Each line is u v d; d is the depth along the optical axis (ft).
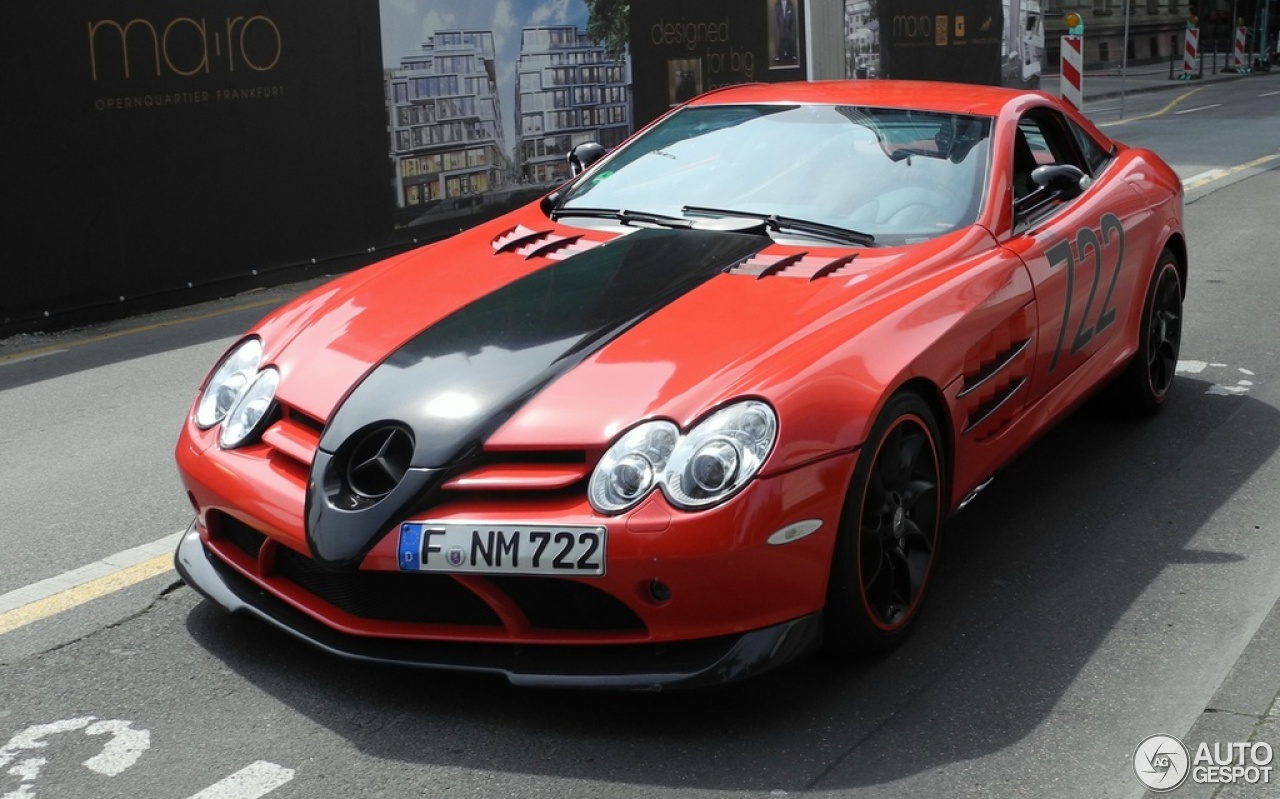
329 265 30.45
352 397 10.19
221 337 24.11
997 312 11.89
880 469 10.32
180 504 14.75
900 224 12.56
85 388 20.36
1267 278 25.58
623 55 38.60
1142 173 16.55
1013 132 13.84
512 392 9.79
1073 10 133.08
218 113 27.68
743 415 9.30
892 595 10.61
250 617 11.41
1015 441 12.79
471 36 33.47
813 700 9.95
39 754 9.32
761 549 9.11
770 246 12.09
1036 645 10.85
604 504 9.08
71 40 24.95
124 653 10.87
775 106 14.70
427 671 10.41
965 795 8.71
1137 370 16.25
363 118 30.81
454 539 9.23
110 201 25.86
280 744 9.41
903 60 52.37
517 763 9.12
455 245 13.42
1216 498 14.19
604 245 12.41
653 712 9.78
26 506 14.73
